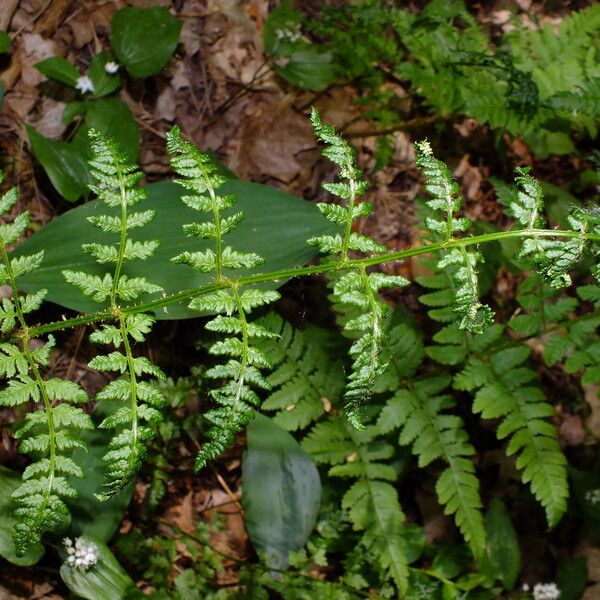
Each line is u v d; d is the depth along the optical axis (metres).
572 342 1.00
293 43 1.12
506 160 1.19
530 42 1.16
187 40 1.09
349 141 1.13
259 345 0.99
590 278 1.14
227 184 0.96
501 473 1.11
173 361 1.00
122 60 1.02
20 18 1.02
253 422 0.97
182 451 1.00
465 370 1.00
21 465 0.93
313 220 0.96
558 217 1.15
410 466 1.08
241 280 0.85
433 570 1.02
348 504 0.98
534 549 1.09
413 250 0.85
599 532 1.08
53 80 1.02
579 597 1.06
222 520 0.99
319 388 0.99
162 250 0.93
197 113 1.08
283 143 1.10
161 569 0.95
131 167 0.84
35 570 0.92
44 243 0.93
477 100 1.10
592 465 1.12
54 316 0.97
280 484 0.96
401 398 0.99
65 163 0.98
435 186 0.85
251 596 0.96
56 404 0.95
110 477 0.81
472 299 0.84
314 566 1.01
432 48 1.13
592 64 1.14
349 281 0.84
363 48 1.11
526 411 1.00
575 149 1.18
